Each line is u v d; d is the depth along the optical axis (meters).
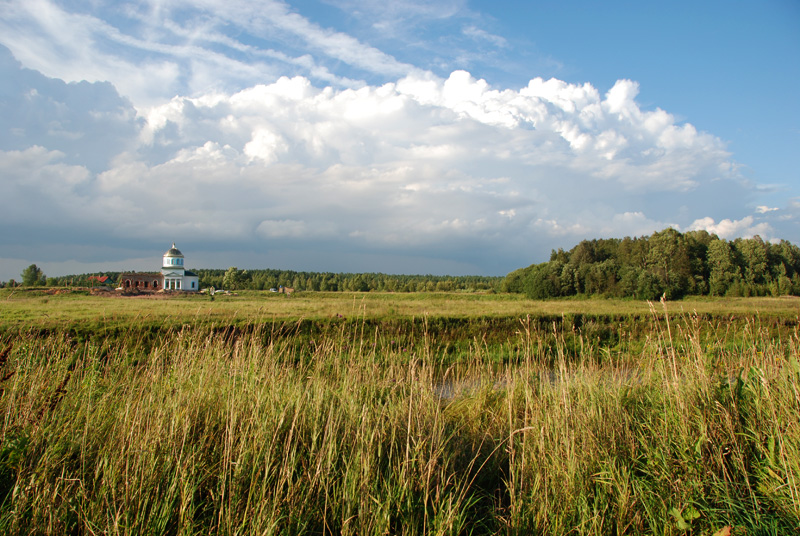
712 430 3.50
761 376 3.86
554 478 3.24
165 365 5.31
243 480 2.96
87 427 3.28
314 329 13.71
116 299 31.81
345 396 4.40
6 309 18.11
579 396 4.34
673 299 52.41
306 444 3.42
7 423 3.24
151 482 2.87
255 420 3.46
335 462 3.30
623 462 3.43
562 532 2.85
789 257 69.75
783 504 2.86
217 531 2.60
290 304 24.58
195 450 3.27
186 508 2.65
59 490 2.79
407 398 4.58
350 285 101.88
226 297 50.97
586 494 3.18
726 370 4.64
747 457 3.36
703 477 3.16
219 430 3.57
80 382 4.70
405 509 2.95
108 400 4.27
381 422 3.77
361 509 2.78
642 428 3.94
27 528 2.46
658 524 2.93
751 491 2.96
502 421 4.84
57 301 25.61
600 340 12.70
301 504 2.77
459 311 19.98
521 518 2.98
